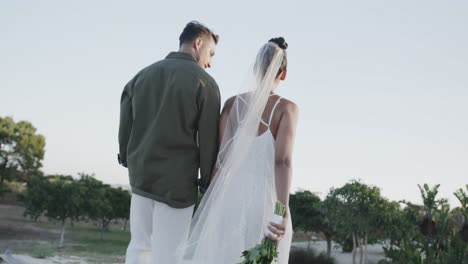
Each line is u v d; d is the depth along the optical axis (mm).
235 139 2719
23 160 77938
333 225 25953
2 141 76938
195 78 2777
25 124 79500
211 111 2797
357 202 23781
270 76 2773
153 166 2723
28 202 39594
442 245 8156
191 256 2686
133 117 2877
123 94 3029
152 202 2777
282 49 2893
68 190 39500
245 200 2648
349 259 28922
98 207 41562
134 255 2771
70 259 25719
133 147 2824
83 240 40844
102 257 27812
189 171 2770
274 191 2684
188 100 2740
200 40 2998
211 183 2736
